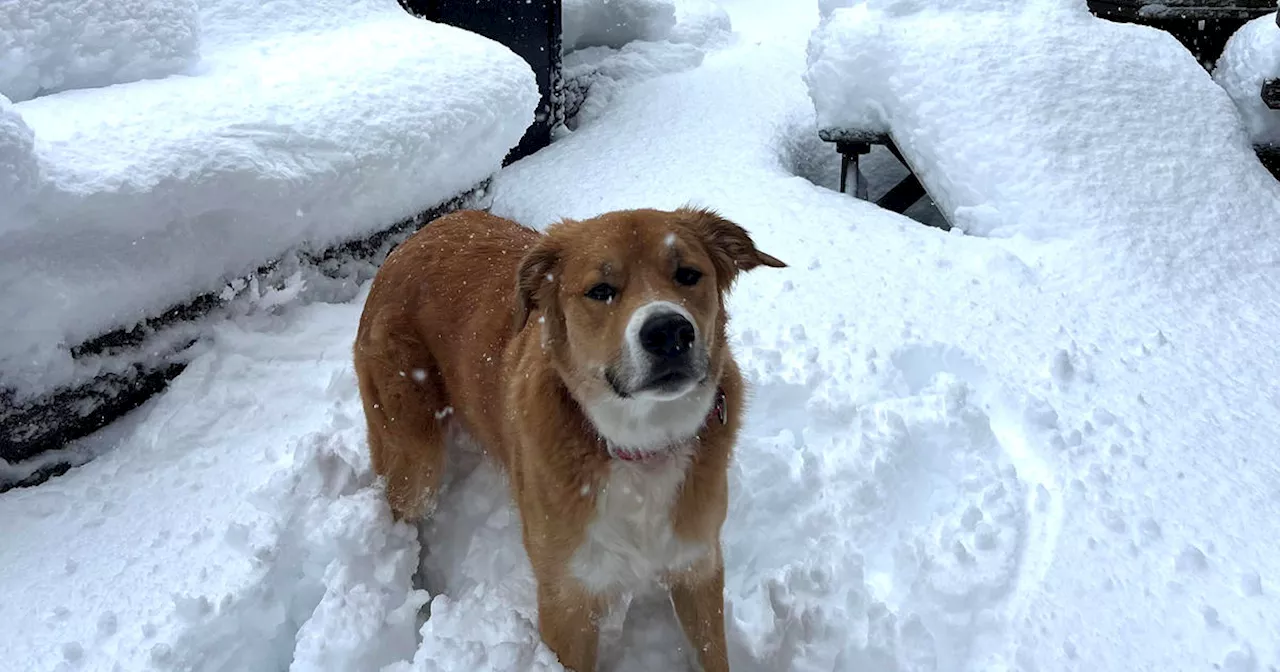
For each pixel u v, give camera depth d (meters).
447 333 1.18
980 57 2.03
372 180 1.63
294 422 1.39
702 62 3.55
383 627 1.10
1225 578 1.04
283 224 1.53
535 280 0.98
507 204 2.28
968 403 1.33
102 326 1.33
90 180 1.27
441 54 1.89
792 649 1.05
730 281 1.02
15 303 1.22
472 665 1.01
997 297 1.58
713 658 1.03
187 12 1.70
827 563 1.13
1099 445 1.24
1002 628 1.03
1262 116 2.07
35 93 1.56
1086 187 1.81
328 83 1.66
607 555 0.98
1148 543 1.09
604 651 1.10
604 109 3.10
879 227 1.85
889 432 1.27
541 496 0.98
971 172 1.92
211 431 1.36
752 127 2.62
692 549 1.00
